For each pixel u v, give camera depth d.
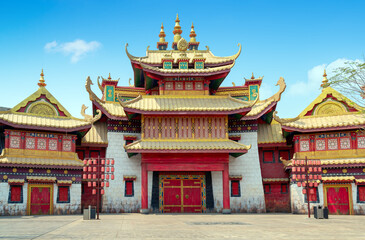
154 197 41.75
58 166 38.75
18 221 28.86
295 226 24.42
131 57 48.09
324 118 42.00
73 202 39.34
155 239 17.27
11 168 37.22
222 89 50.22
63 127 39.50
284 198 44.81
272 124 48.12
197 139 41.09
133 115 42.84
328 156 40.69
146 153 39.81
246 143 44.88
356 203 38.41
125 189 42.41
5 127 38.59
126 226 24.19
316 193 39.78
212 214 38.91
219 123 41.72
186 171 42.78
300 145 42.25
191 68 48.94
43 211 37.97
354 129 40.03
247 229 22.22
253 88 49.69
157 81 47.12
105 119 46.47
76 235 18.92
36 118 39.62
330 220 30.25
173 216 35.28
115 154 43.41
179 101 42.62
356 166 38.81
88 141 43.12
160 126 41.16
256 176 43.62
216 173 43.06
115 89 48.94
